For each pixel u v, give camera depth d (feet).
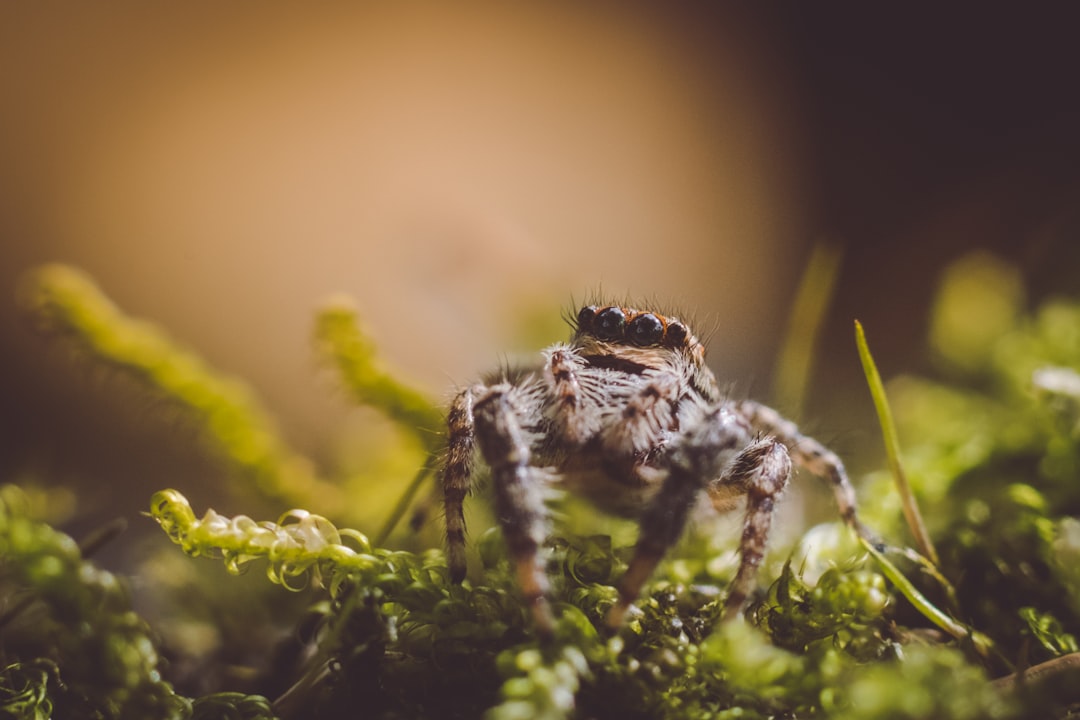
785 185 0.32
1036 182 0.26
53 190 0.33
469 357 0.19
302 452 0.18
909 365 0.20
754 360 0.16
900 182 0.30
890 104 0.31
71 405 0.23
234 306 0.32
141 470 0.19
